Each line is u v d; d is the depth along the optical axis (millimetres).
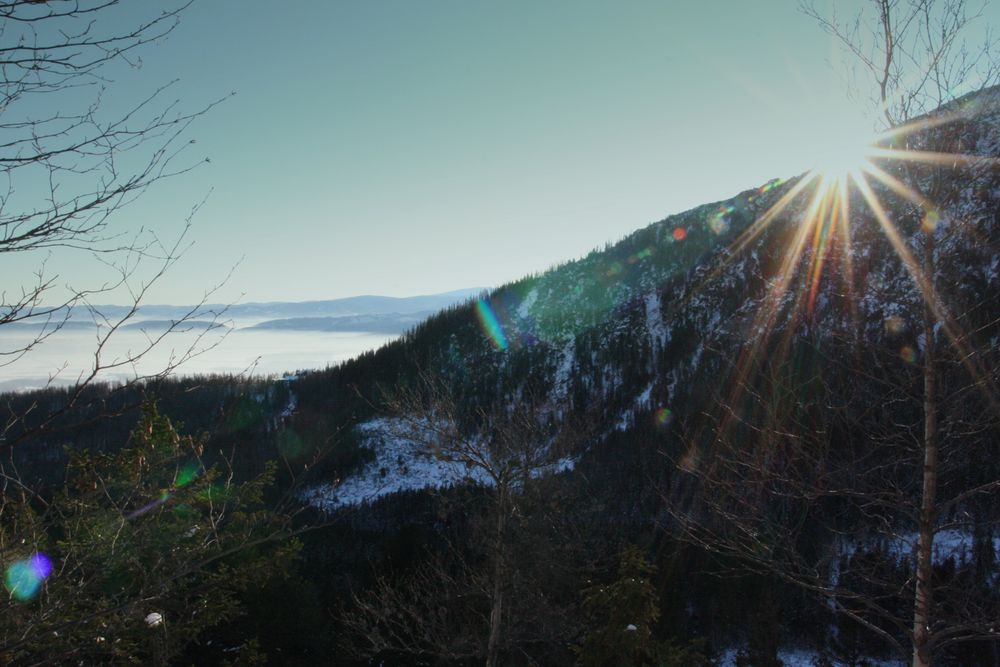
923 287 4988
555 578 10398
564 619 10289
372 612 10602
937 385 5078
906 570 5457
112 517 4688
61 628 4035
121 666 6863
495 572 9805
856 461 5363
